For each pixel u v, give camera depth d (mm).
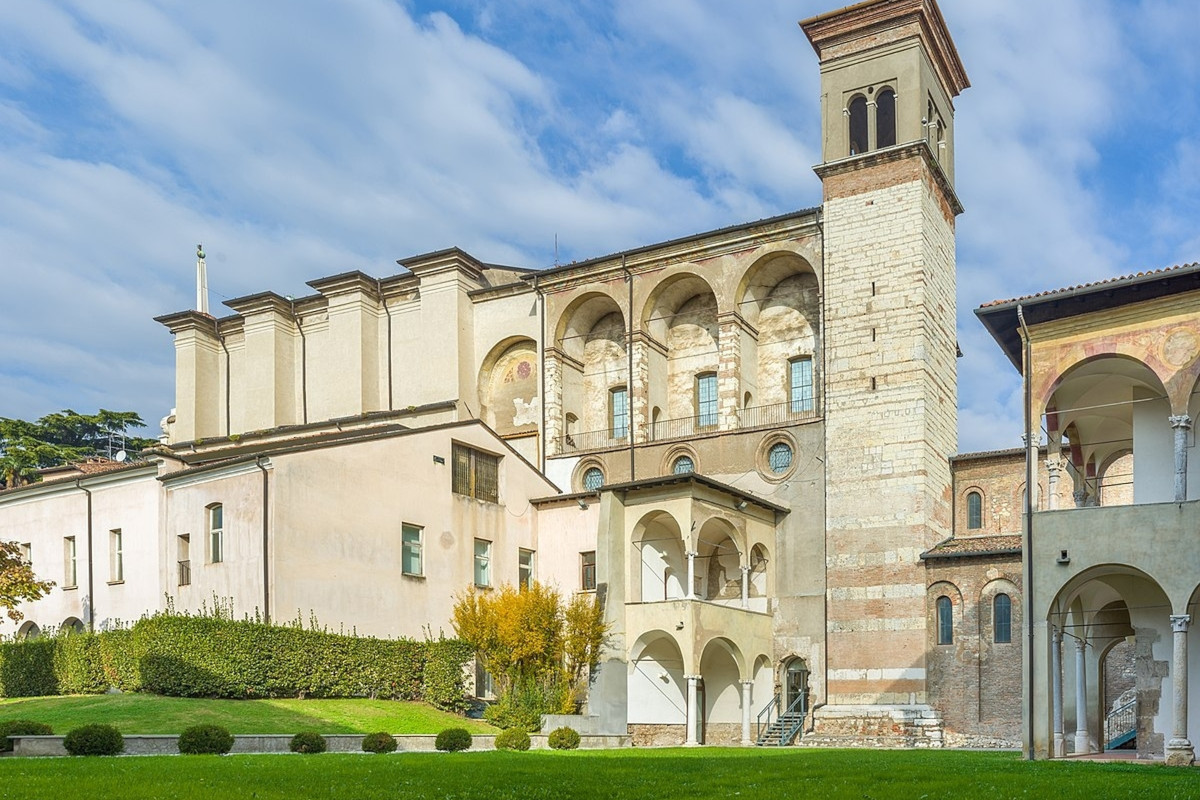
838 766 28688
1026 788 22172
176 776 22844
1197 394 34594
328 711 40438
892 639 48938
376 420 63094
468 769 26156
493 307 63656
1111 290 32750
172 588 46438
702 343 60625
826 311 53469
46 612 54438
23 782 20891
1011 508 51469
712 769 27875
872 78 54969
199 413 70062
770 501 53656
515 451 56094
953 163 59094
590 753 36125
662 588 52344
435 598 50125
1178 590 30703
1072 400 36938
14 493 56188
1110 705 47969
